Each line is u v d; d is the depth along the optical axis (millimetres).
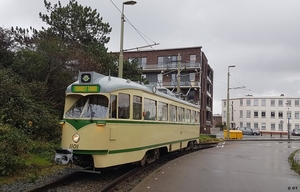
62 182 8086
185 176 9242
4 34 18062
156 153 12148
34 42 17953
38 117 13797
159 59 49500
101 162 8406
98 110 8719
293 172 10852
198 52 47594
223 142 30812
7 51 17875
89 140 8383
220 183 8477
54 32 21531
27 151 11016
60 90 17422
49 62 16672
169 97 13570
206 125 54062
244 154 16891
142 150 10391
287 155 17109
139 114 10273
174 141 14297
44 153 11617
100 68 19594
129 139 9539
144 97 10695
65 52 16969
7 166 8555
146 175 9859
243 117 84125
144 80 25734
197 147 20844
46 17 21938
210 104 59875
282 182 8875
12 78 14617
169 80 48469
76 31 22000
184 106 16219
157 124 11922
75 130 8531
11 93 13195
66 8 22297
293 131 69688
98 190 7148
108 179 8836
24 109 13547
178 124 14953
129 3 17203
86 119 8516
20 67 16969
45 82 16500
